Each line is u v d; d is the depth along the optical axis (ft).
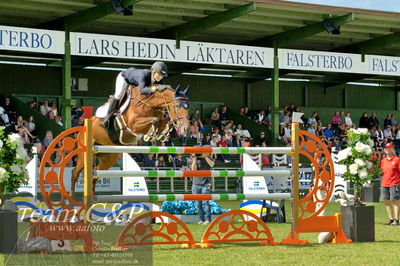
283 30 88.07
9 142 33.47
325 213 53.16
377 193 73.10
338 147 100.53
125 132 39.34
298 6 79.25
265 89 110.22
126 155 48.16
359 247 35.22
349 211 37.91
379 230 44.78
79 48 75.25
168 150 34.37
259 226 47.80
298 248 34.73
